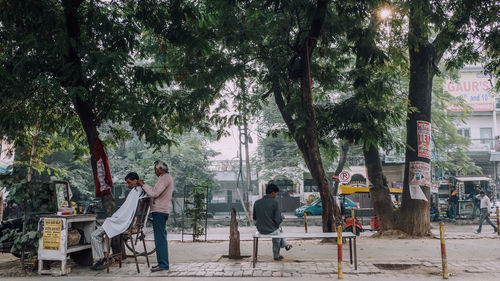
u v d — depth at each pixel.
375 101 11.69
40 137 11.05
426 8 10.37
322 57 12.45
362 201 31.66
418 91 13.78
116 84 8.75
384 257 8.75
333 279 6.25
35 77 7.72
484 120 38.62
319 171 10.71
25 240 6.98
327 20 10.47
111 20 8.56
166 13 8.81
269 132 13.92
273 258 8.38
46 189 7.66
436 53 13.88
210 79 11.51
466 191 28.47
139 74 8.13
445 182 29.83
